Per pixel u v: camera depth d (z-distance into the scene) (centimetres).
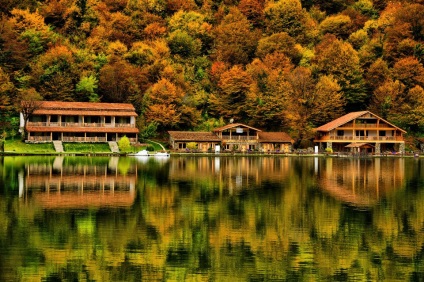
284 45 18450
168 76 16300
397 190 5491
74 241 3127
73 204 4325
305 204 4488
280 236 3309
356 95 16425
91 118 13650
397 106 15638
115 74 15738
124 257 2853
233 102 15675
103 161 9669
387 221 3775
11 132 13000
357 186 5834
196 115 15150
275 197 4884
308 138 14762
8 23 16788
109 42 18225
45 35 17425
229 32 19362
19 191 5044
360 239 3253
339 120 14588
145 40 18850
